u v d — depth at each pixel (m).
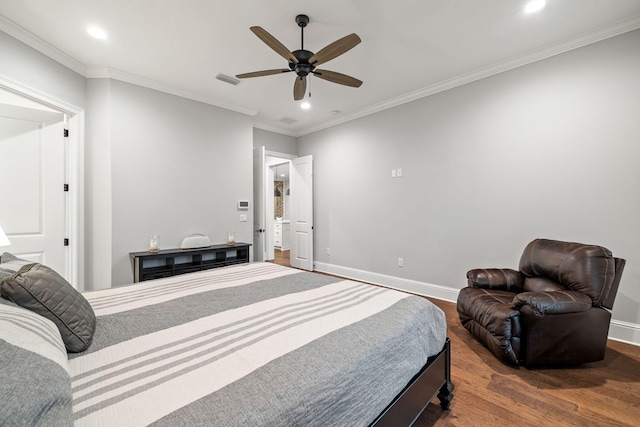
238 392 0.76
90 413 0.67
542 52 2.71
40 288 0.96
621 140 2.37
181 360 0.93
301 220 5.36
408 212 3.85
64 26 2.32
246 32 2.43
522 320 2.01
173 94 3.50
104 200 3.02
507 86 2.96
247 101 3.94
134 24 2.31
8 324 0.75
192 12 2.17
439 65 3.01
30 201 2.61
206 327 1.20
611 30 2.37
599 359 1.99
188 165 3.63
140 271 3.03
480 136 3.17
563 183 2.65
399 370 1.19
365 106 4.18
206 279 2.03
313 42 2.60
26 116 2.59
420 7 2.14
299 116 4.61
